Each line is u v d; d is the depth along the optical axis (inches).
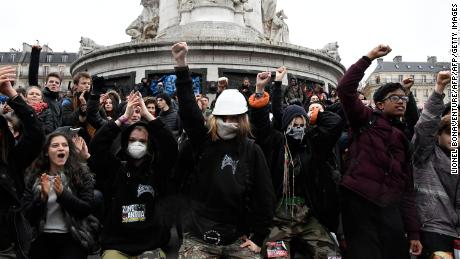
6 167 161.9
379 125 181.5
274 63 590.9
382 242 169.5
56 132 182.1
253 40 613.3
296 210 187.0
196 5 633.0
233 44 565.3
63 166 180.2
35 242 172.1
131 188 172.4
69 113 304.0
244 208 162.7
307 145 191.8
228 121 165.6
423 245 187.8
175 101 405.4
